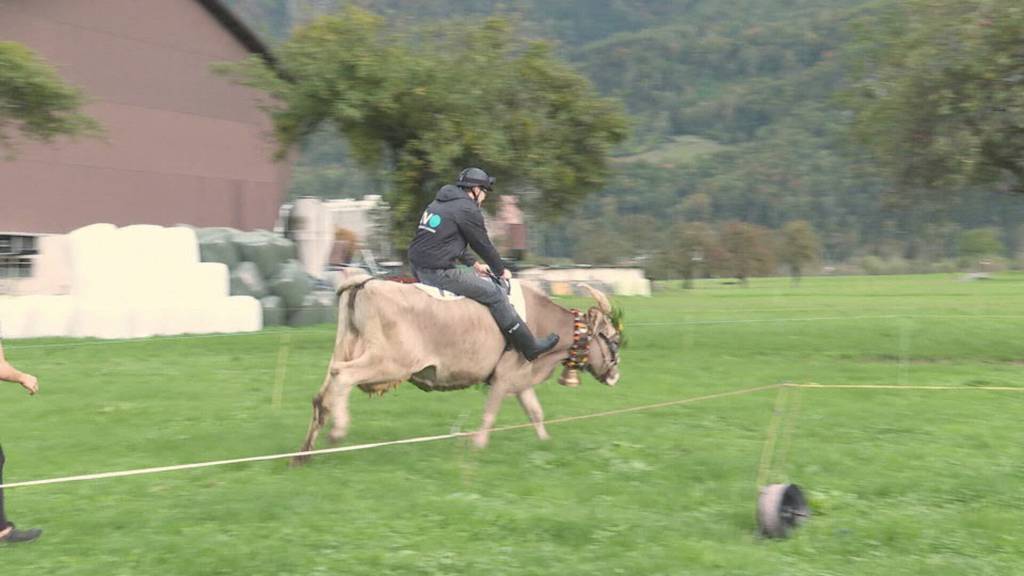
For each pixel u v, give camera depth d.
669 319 30.45
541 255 113.31
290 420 11.95
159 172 37.59
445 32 22.22
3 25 32.66
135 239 22.56
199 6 38.81
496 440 10.72
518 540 7.25
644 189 175.38
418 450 10.15
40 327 21.30
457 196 9.84
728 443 10.81
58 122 20.78
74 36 34.78
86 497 8.30
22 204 33.25
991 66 18.55
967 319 29.83
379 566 6.63
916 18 19.97
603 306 10.91
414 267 9.80
